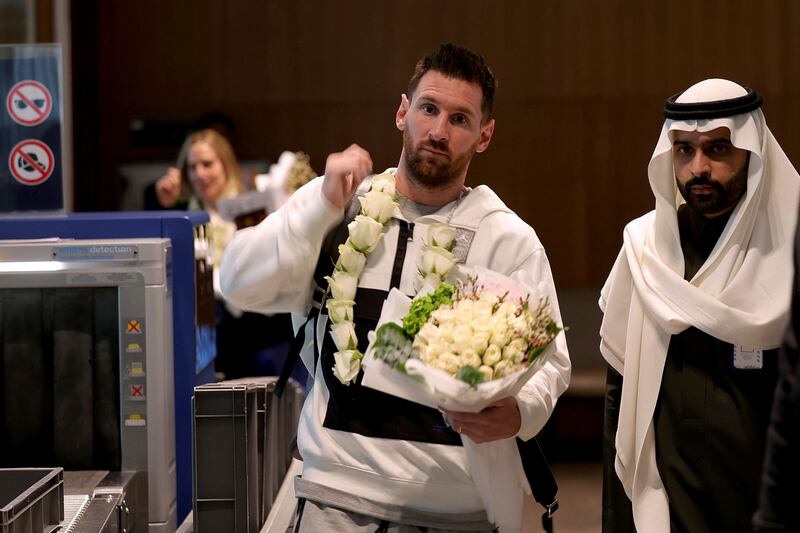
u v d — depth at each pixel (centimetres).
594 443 705
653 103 883
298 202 262
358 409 257
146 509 311
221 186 668
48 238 327
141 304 306
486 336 228
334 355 255
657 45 879
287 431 377
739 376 271
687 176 277
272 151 902
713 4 870
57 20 809
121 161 899
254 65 901
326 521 256
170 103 901
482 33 890
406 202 269
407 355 231
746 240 276
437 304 237
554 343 237
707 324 268
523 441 263
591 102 887
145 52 898
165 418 312
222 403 289
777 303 267
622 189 890
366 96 899
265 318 551
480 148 272
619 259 294
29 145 345
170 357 318
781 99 867
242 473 288
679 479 275
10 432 311
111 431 311
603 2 880
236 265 265
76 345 309
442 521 255
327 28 896
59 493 263
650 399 279
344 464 256
